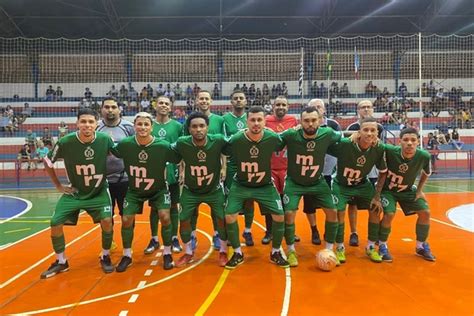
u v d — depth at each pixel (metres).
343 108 22.39
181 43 24.66
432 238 6.38
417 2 22.06
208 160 5.04
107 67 24.12
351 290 4.21
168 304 3.89
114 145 5.16
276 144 5.05
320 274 4.77
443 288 4.25
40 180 16.92
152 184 5.11
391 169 5.34
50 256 5.66
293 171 5.25
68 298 4.09
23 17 22.38
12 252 5.88
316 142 5.05
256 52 24.50
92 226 7.66
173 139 5.90
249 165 5.06
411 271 4.83
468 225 7.31
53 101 22.77
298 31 24.80
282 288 4.30
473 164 18.92
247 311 3.71
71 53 23.94
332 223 5.24
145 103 22.05
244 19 23.88
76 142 4.86
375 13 23.19
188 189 5.32
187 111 21.95
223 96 23.78
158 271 4.96
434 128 21.12
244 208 6.13
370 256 5.35
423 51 24.47
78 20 23.22
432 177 16.59
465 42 24.52
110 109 5.68
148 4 21.58
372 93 23.61
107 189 5.28
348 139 5.20
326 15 23.05
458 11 22.89
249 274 4.80
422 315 3.58
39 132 20.89
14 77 23.38
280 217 5.14
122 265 5.02
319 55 24.45
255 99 22.84
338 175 5.49
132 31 24.41
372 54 24.39
